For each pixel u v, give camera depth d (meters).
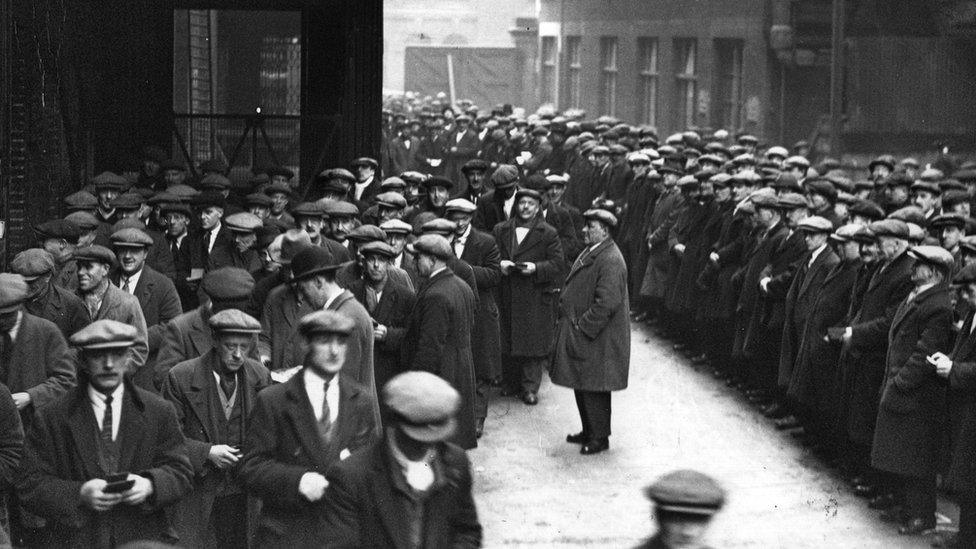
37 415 6.65
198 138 21.27
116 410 6.71
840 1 24.53
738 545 9.27
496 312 12.47
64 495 6.56
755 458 11.70
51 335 8.14
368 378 8.41
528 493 10.55
